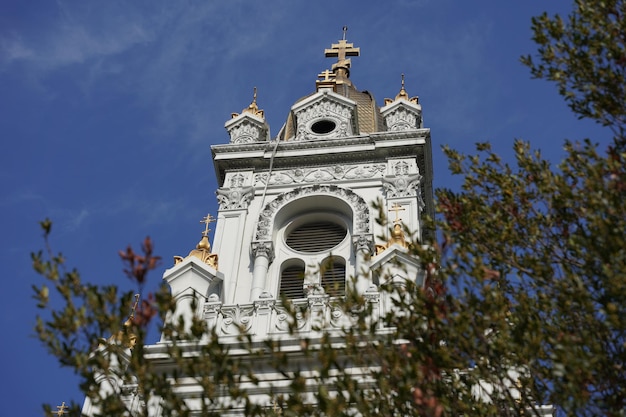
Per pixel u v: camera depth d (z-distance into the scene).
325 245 33.81
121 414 14.92
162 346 26.52
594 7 18.22
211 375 15.96
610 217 15.67
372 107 41.88
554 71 18.23
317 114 40.12
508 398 16.14
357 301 16.97
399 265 17.70
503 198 17.70
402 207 33.81
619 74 17.69
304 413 15.13
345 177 35.81
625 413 13.68
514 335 15.53
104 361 15.10
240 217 34.75
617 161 16.31
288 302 16.59
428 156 36.84
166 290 15.66
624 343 14.79
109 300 15.18
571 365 14.12
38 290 14.98
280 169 36.75
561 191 16.83
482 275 15.84
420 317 16.22
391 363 15.53
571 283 15.54
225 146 37.41
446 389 15.96
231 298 31.61
